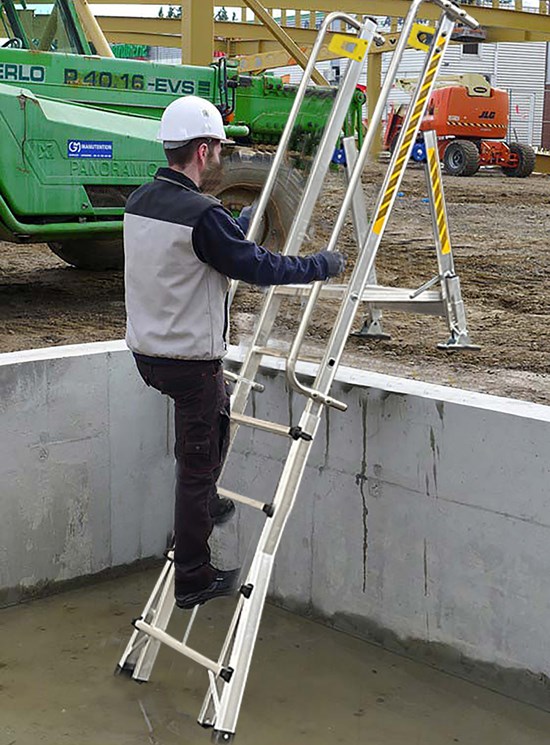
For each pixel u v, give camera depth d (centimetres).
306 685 445
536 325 815
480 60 3859
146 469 541
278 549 509
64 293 942
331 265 390
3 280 1009
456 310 694
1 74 803
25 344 723
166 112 380
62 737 402
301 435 404
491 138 2453
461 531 433
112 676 447
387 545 462
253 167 872
